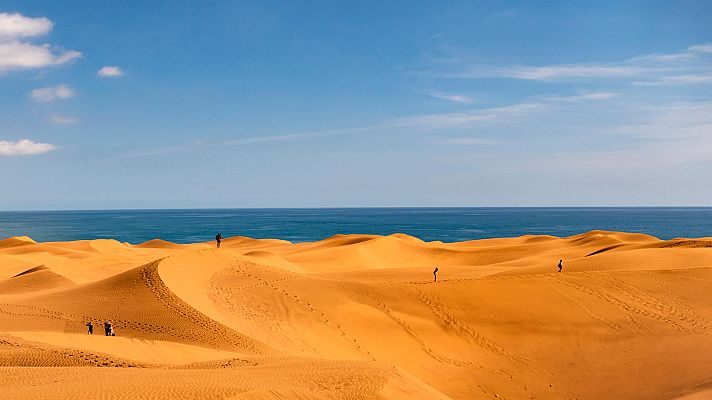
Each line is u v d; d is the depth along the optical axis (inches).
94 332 991.0
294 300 1212.5
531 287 1317.7
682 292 1307.8
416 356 1032.8
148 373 633.6
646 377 926.4
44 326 1024.9
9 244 3193.9
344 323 1128.2
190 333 967.0
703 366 931.3
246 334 983.0
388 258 2824.8
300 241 6013.8
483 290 1298.0
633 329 1141.7
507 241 3403.1
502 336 1128.2
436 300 1242.0
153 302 1091.3
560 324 1163.3
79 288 1263.5
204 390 533.3
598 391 900.6
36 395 515.2
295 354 922.1
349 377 639.1
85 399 501.7
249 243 3782.0
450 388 914.7
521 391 914.7
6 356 753.6
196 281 1283.2
